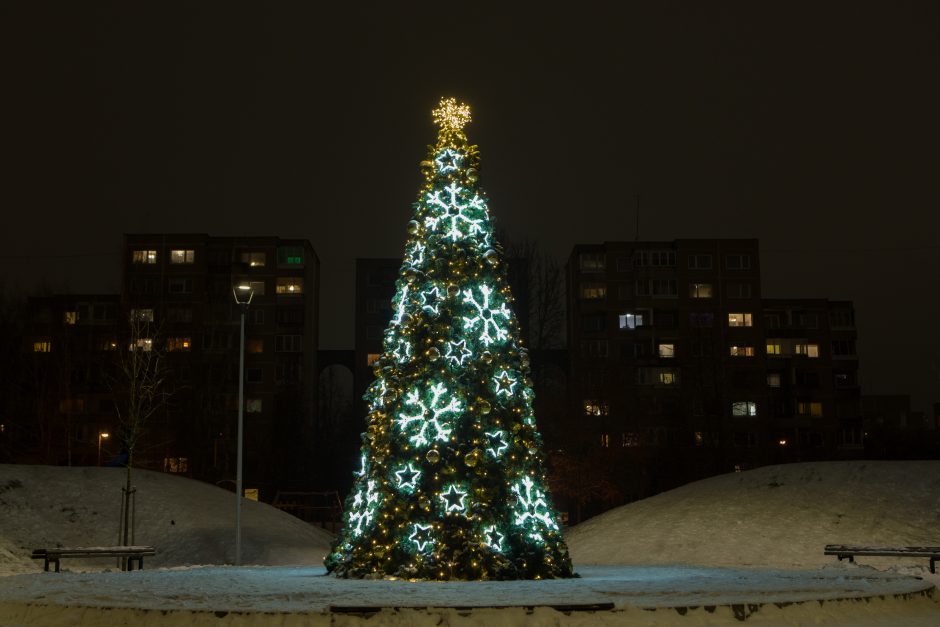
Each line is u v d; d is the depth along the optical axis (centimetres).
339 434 9069
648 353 8831
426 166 2188
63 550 2442
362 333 9450
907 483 3316
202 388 7200
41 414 5650
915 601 1578
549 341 6150
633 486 6100
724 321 8956
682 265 9031
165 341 6122
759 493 3522
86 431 7712
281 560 3344
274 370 8794
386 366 2072
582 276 9062
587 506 5972
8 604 1455
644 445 6266
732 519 3328
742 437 8712
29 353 6762
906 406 11706
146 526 3547
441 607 1288
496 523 1927
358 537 1986
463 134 2208
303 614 1274
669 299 8969
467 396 1977
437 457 1900
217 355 8600
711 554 3059
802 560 2864
